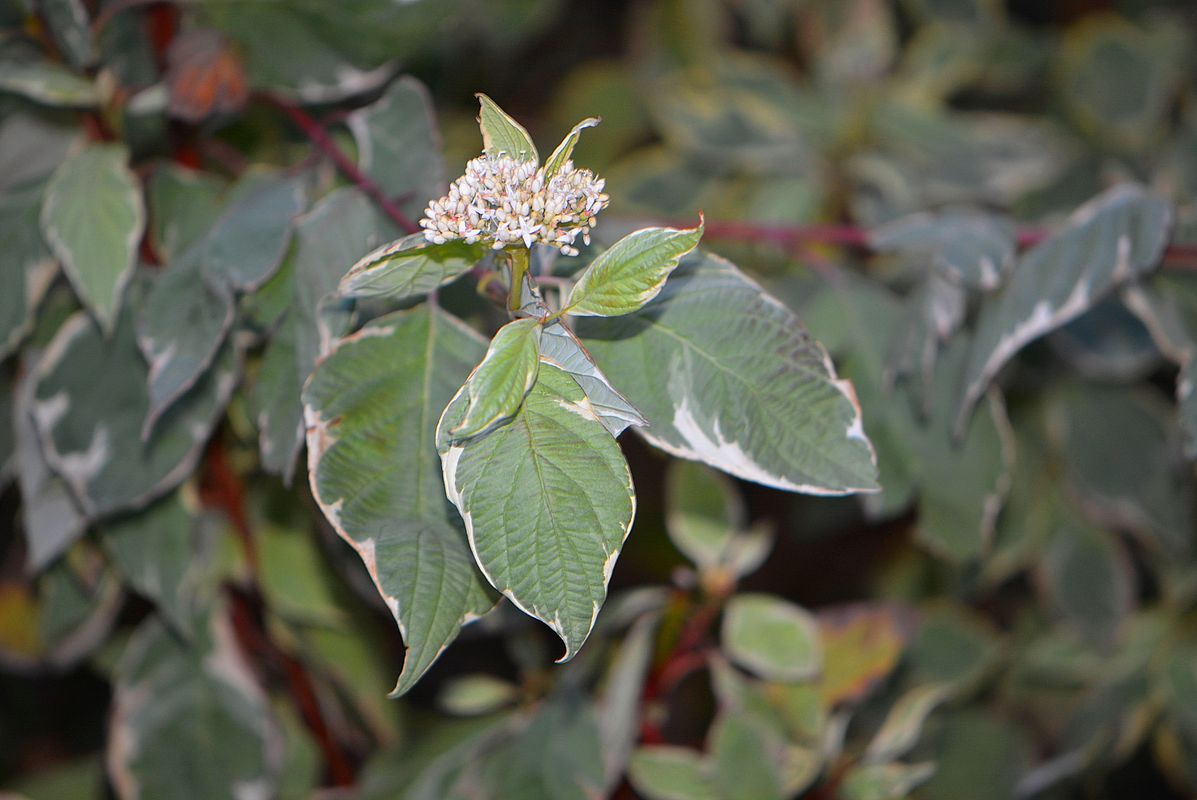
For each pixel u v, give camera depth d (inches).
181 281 35.0
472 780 39.5
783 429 33.4
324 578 39.8
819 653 38.9
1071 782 53.5
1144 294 38.7
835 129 56.5
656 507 56.1
